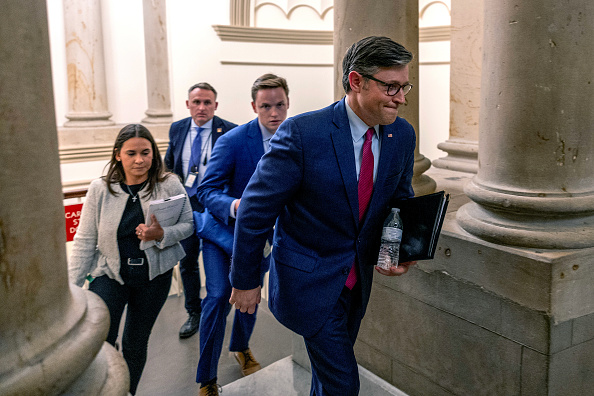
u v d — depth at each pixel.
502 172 2.32
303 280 1.99
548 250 2.18
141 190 2.68
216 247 3.00
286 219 2.04
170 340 3.83
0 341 0.91
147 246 2.64
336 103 1.96
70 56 7.38
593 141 2.22
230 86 8.84
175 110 8.37
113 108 8.03
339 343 2.02
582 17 2.09
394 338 2.85
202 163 4.02
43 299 0.99
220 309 2.91
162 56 8.09
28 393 0.92
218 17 8.52
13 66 0.89
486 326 2.35
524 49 2.17
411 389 2.79
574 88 2.15
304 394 2.95
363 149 1.93
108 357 1.23
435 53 8.05
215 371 2.98
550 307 2.10
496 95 2.31
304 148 1.86
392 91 1.77
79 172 7.39
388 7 2.81
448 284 2.50
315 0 9.25
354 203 1.93
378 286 2.89
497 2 2.25
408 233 2.07
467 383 2.48
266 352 3.68
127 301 2.78
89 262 2.66
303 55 9.38
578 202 2.17
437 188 3.70
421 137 8.48
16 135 0.91
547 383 2.15
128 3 7.95
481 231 2.34
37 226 0.96
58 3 7.34
